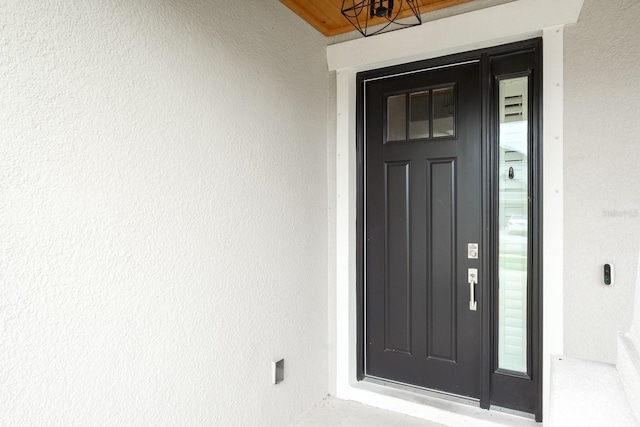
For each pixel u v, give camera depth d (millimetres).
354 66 2471
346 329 2521
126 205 1322
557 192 1946
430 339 2438
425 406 2268
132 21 1340
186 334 1554
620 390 1029
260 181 1957
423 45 2248
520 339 2223
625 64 1813
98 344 1237
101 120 1243
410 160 2475
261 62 1961
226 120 1744
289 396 2182
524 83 2191
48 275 1107
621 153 1824
